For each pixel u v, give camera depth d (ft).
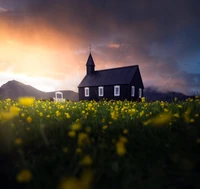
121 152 4.90
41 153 6.34
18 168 5.16
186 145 6.26
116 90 115.03
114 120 10.51
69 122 10.68
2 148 6.37
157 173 4.53
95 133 8.57
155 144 6.62
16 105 18.67
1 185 4.53
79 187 3.00
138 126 9.29
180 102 18.48
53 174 4.75
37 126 9.41
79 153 5.82
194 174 4.49
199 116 10.00
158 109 14.60
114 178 4.44
